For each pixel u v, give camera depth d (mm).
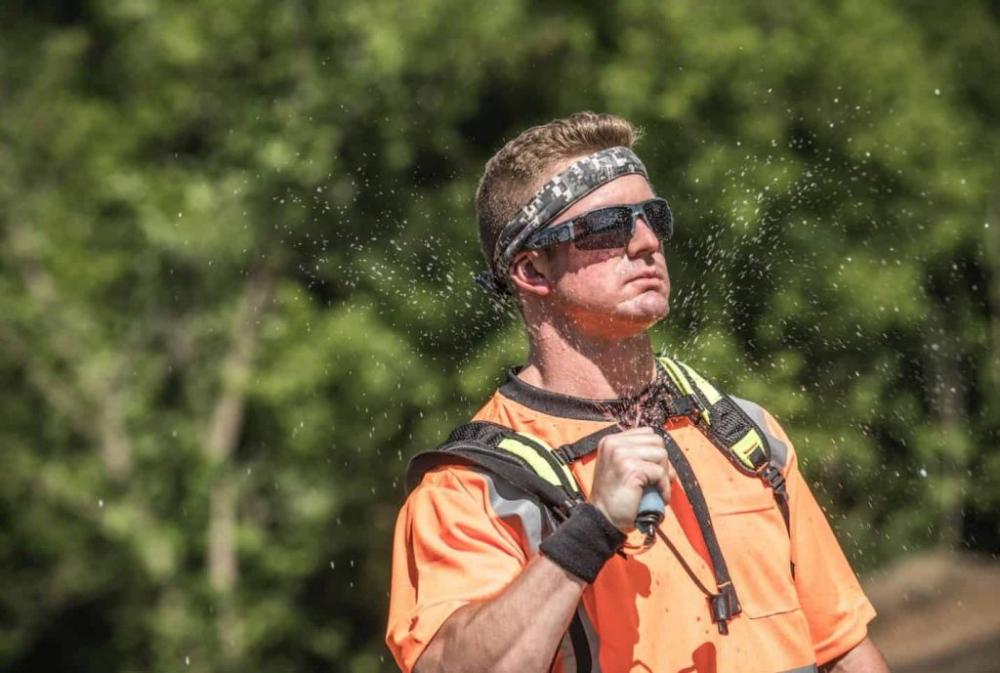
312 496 34000
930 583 36156
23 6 35906
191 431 34031
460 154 33500
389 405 31094
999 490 35719
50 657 38156
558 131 7320
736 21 33469
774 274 28750
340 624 37375
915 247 33156
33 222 34000
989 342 35656
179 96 33781
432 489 7035
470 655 6410
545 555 6391
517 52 33250
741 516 7078
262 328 33156
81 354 34125
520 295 7371
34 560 36656
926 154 33688
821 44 33719
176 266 34000
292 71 32812
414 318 30453
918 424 33156
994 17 39125
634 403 7199
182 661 33969
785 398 27359
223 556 34500
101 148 34062
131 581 35688
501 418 7305
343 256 31797
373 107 32344
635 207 7145
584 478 6977
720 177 30141
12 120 34031
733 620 6891
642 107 32031
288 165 31875
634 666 6738
